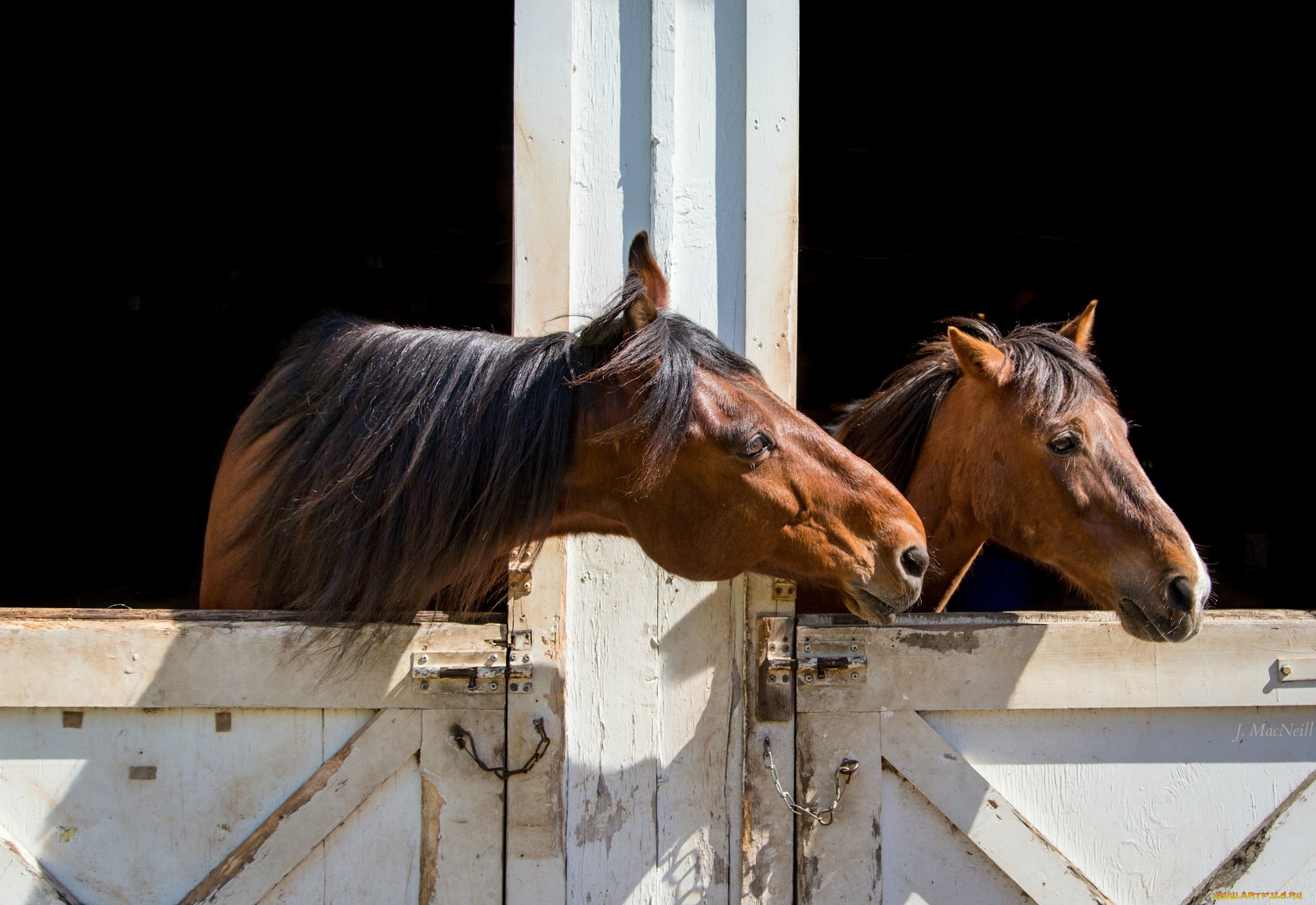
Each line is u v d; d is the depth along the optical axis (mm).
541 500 1209
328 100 3617
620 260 1463
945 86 3596
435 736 1347
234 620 1301
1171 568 1260
